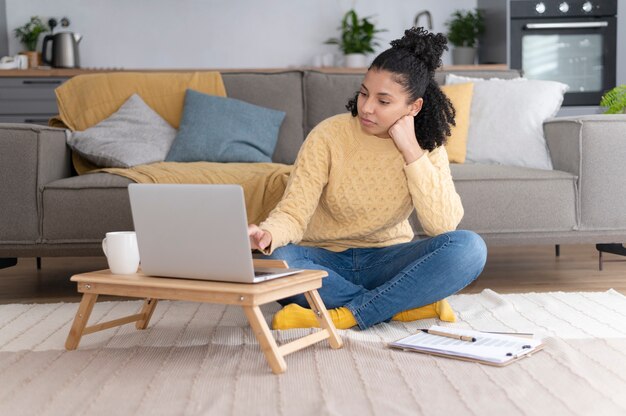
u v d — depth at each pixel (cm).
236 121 327
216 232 165
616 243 311
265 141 329
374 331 206
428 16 584
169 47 584
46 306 251
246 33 587
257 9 586
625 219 290
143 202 173
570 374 163
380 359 176
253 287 163
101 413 142
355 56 566
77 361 179
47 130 282
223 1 584
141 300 264
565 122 298
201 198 165
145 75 344
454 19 586
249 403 147
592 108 525
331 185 209
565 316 223
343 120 211
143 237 176
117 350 188
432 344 183
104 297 280
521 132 327
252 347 190
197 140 319
